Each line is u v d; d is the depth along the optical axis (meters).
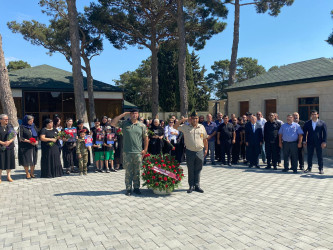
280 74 15.73
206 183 7.16
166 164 6.20
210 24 22.52
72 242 3.67
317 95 12.99
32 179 7.84
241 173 8.53
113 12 21.94
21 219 4.57
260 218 4.51
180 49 18.16
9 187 6.89
